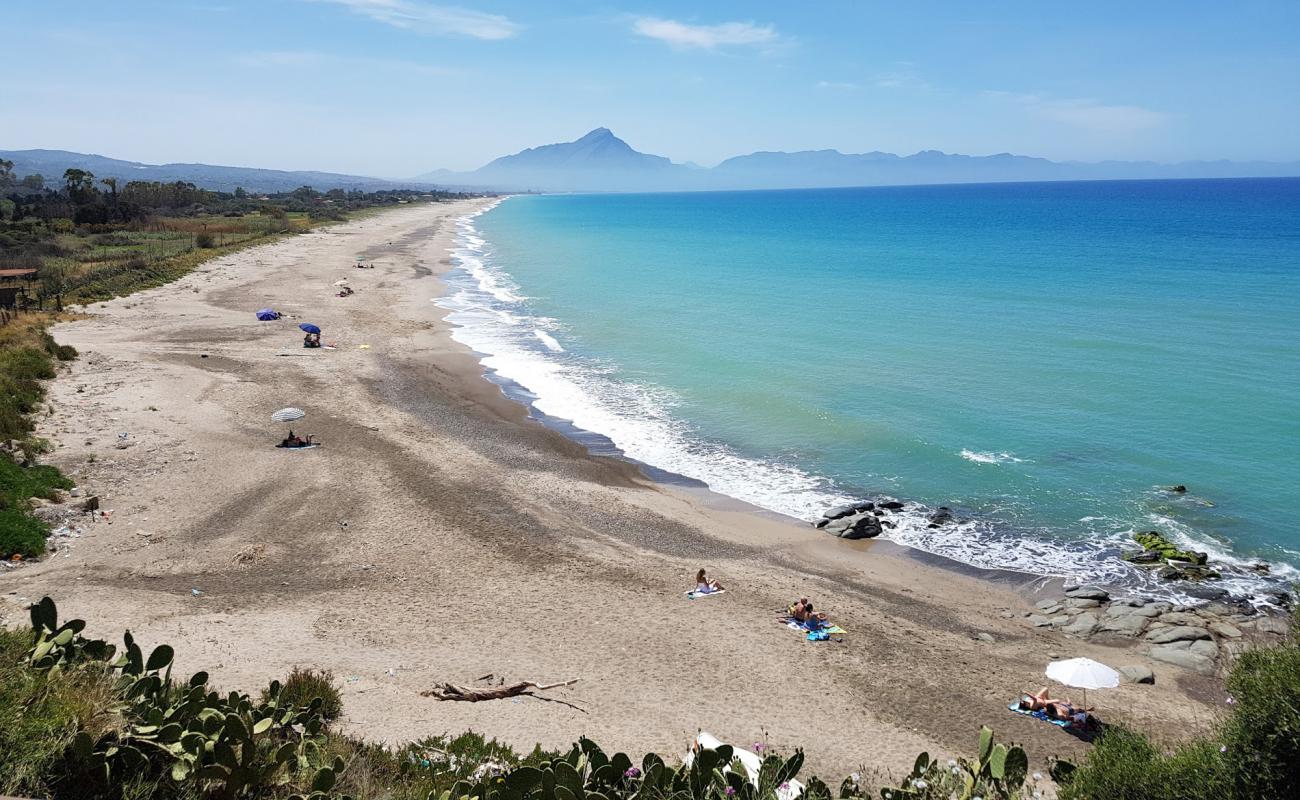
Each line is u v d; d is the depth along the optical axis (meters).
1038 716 16.56
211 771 9.09
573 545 23.86
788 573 22.91
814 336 51.41
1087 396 37.00
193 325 50.44
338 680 15.98
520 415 36.47
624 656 18.06
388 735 13.88
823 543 24.92
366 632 18.38
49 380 36.19
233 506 25.11
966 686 17.62
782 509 27.34
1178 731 16.06
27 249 74.75
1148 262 81.69
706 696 16.66
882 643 19.27
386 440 31.84
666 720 15.64
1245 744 9.20
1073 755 15.10
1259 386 37.44
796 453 32.03
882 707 16.66
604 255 104.56
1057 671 16.08
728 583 22.02
